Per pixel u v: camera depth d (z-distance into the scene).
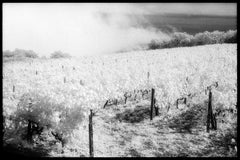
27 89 37.69
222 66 44.28
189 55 60.00
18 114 21.20
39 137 22.22
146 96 34.06
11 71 50.69
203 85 34.56
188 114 27.38
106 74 48.53
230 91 30.41
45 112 21.31
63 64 60.78
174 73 43.62
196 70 44.09
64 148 21.50
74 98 35.03
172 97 31.38
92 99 34.84
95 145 22.72
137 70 49.72
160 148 22.12
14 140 20.89
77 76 47.16
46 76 46.97
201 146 21.67
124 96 35.22
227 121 24.47
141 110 30.25
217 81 35.25
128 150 21.95
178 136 23.73
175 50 73.81
